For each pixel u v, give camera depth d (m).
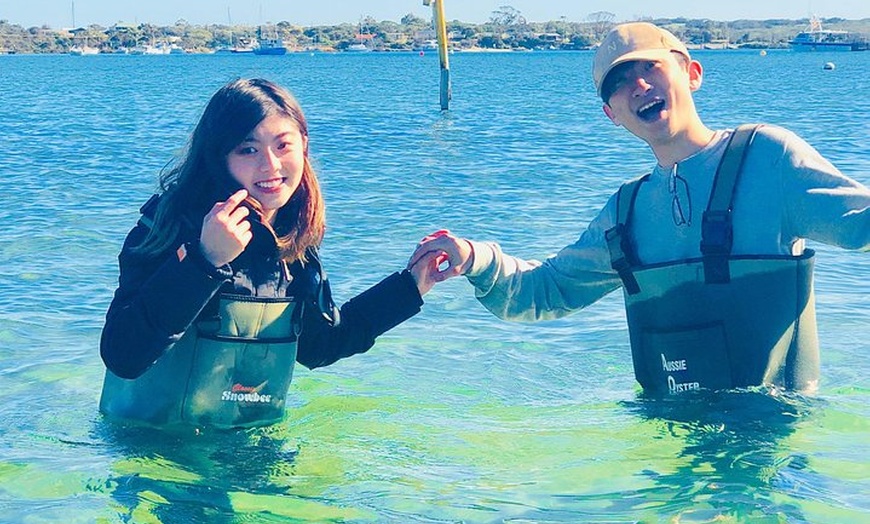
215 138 4.26
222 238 3.94
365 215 11.30
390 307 4.75
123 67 104.75
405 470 4.07
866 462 3.96
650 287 4.72
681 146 4.73
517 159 17.64
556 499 3.73
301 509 3.69
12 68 102.94
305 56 178.50
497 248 4.93
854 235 4.33
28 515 3.61
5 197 12.90
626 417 4.58
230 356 4.34
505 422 4.66
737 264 4.54
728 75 68.75
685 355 4.68
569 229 10.42
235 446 4.29
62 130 24.89
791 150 4.58
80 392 5.12
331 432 4.50
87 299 7.36
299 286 4.49
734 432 4.26
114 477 3.95
